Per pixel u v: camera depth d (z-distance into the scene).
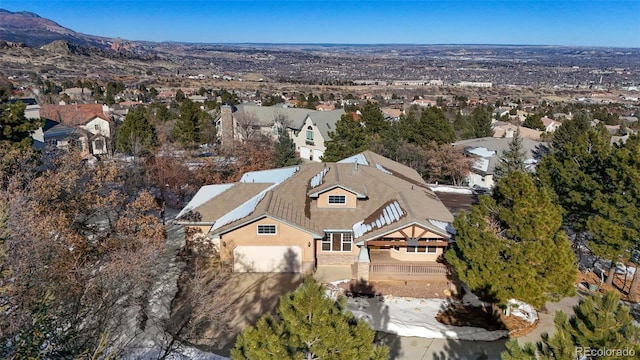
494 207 17.52
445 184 47.28
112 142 52.72
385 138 48.72
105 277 15.86
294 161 43.25
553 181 24.61
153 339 17.16
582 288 23.11
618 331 8.71
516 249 16.36
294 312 9.05
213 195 27.20
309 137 59.59
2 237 10.77
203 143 55.78
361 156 33.75
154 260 18.95
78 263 17.05
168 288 20.98
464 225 17.58
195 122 54.72
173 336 16.83
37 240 14.12
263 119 64.00
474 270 17.34
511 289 16.75
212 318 17.17
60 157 24.50
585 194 22.42
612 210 20.16
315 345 8.64
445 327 18.61
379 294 21.25
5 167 21.67
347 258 24.22
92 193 22.05
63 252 16.31
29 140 28.19
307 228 22.88
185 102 54.50
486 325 18.80
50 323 11.00
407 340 17.78
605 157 22.34
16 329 10.20
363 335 9.14
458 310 19.98
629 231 19.81
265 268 23.44
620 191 20.39
